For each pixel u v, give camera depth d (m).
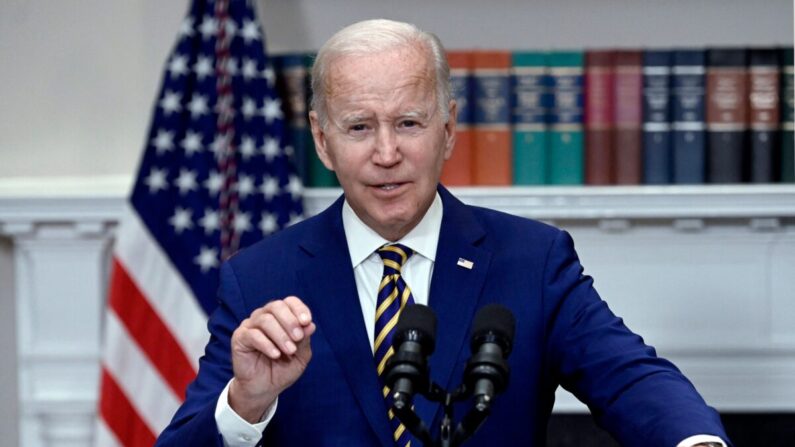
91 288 8.30
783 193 7.79
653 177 7.96
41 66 8.61
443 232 4.70
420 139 4.30
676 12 8.44
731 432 8.36
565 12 8.47
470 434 3.50
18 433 8.62
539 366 4.56
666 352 8.27
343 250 4.70
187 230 7.89
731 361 8.27
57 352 8.34
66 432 8.41
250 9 7.90
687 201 7.86
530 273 4.65
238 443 4.18
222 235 7.88
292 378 4.01
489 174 7.98
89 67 8.61
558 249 4.74
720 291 8.25
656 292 8.26
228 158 7.90
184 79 7.89
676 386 4.20
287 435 4.50
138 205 7.88
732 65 7.87
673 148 7.94
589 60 7.93
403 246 4.66
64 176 8.66
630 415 4.18
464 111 7.95
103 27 8.59
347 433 4.46
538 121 7.96
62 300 8.32
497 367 3.51
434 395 3.57
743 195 7.82
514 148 7.99
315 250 4.73
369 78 4.23
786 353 8.23
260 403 4.10
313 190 8.05
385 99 4.23
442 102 4.39
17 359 8.58
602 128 7.94
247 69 7.86
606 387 4.35
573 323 4.57
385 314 4.56
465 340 4.52
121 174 8.66
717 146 7.91
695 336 8.25
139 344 7.88
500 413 4.45
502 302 4.60
